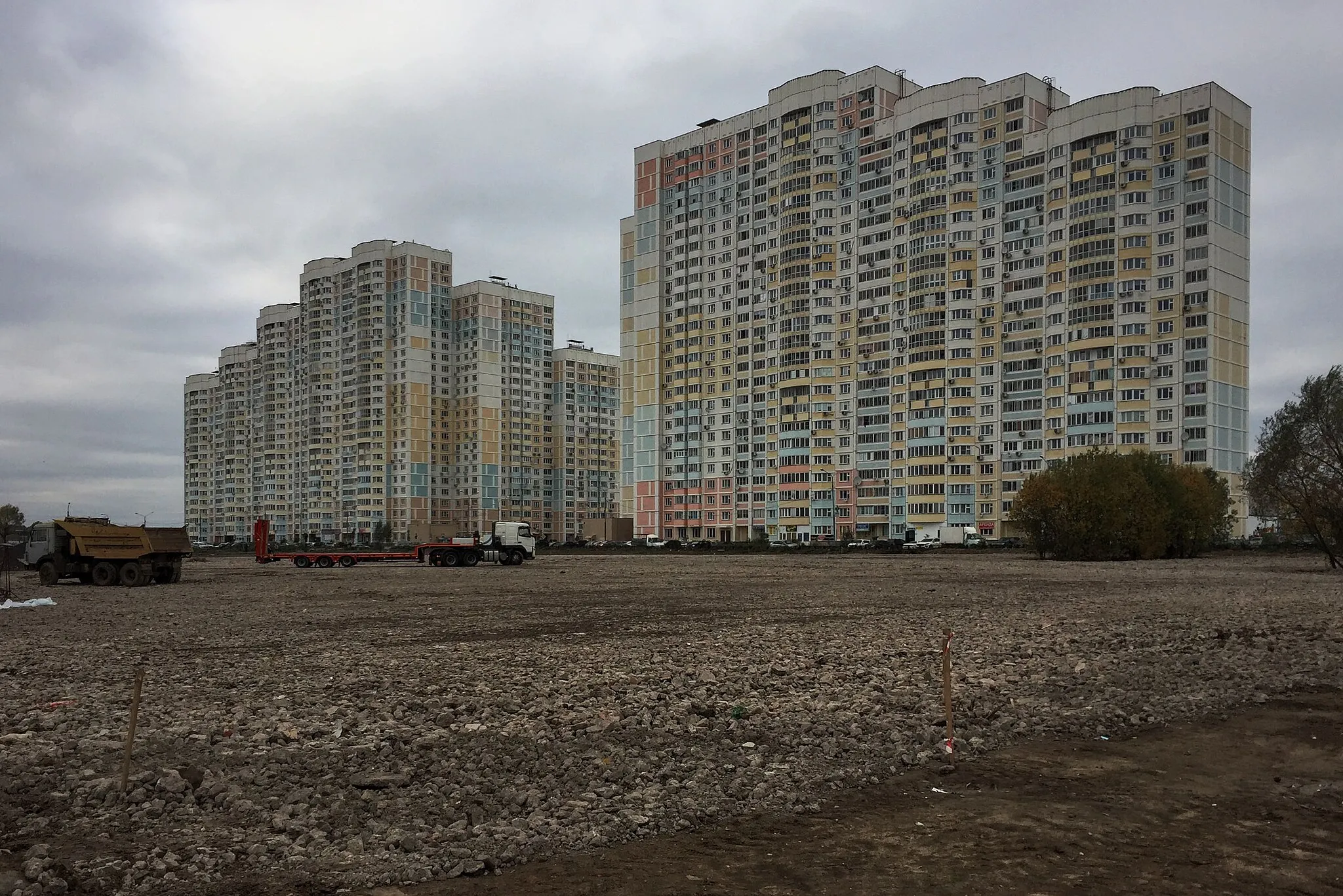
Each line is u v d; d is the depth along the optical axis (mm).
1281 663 20031
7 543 53312
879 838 9242
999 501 131750
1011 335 131625
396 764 11992
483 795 10734
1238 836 9188
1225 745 13172
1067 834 9266
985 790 11016
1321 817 9812
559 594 43719
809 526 149875
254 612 35719
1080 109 125625
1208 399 115312
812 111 151875
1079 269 124875
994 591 43594
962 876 8125
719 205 164250
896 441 141125
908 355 139625
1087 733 14016
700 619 31172
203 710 15625
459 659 21781
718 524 162375
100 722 14742
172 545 56750
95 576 53031
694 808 10211
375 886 8102
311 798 10570
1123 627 26922
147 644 25578
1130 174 121500
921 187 139125
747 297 160250
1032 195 130500
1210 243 116062
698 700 16156
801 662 20562
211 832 9367
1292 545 98125
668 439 170375
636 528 174500
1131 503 81375
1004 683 17781
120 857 8617
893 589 45344
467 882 8180
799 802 10547
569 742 13273
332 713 15117
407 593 46000
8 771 11711
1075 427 124875
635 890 7914
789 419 152500
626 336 178375
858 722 14508
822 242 150625
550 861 8711
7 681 19312
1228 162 118625
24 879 7984
